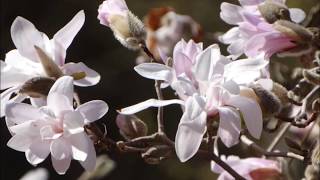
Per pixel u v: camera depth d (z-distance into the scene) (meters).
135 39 0.93
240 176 0.91
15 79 0.87
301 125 0.92
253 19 0.95
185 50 0.85
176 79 0.83
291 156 0.95
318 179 0.97
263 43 0.94
